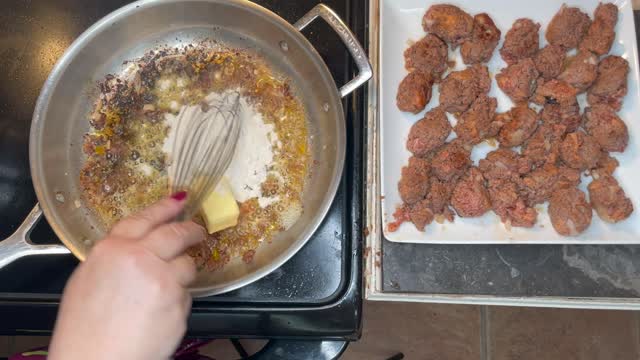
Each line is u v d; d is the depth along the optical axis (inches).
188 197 25.9
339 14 28.2
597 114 26.5
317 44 27.6
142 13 25.9
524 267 26.2
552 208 26.1
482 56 27.4
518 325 42.5
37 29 28.4
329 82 24.3
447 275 26.4
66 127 27.1
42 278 25.6
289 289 25.1
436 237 26.1
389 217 26.4
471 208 25.8
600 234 25.7
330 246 25.4
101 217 26.9
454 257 26.5
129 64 28.5
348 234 25.6
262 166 27.6
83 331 15.0
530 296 25.6
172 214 18.7
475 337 42.7
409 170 26.5
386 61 27.2
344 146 23.6
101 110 28.1
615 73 26.2
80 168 27.4
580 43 27.4
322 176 26.9
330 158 26.5
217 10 26.5
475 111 26.7
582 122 27.6
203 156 27.1
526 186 26.2
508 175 26.5
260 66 28.8
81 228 26.4
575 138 26.5
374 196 27.2
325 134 27.5
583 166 26.6
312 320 24.8
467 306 42.9
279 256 23.0
